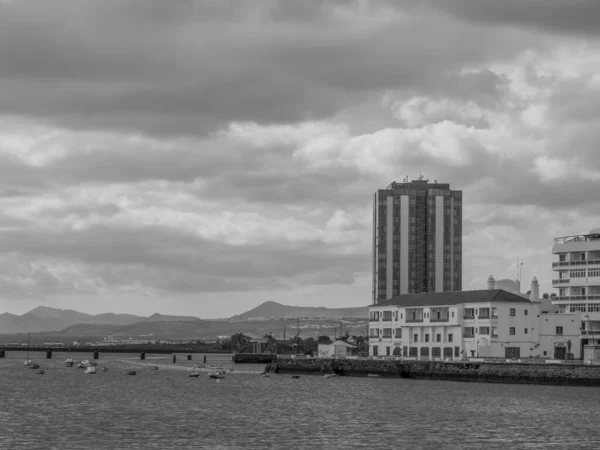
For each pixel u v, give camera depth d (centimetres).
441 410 16825
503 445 12662
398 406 17662
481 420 15275
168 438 13075
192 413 16500
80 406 17988
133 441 12769
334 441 12875
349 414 16225
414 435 13500
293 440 12950
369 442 12812
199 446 12369
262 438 13125
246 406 17888
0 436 13188
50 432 13650
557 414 16125
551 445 12700
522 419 15400
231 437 13212
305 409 17225
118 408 17525
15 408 17475
